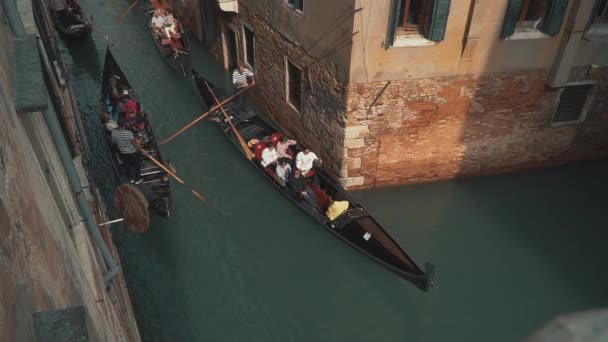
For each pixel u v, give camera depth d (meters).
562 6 7.91
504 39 8.05
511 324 7.28
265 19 10.58
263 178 9.88
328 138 9.30
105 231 6.77
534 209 9.25
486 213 9.16
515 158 9.73
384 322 7.55
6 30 3.42
